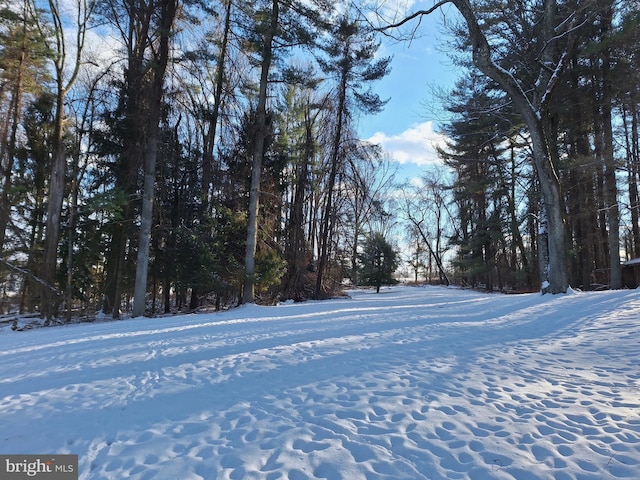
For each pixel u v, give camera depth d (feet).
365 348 22.85
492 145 83.82
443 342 24.02
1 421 13.96
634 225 79.82
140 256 51.44
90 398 16.03
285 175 77.61
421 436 11.66
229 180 64.85
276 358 21.18
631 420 12.05
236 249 63.21
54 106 60.44
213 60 56.59
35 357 24.27
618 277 57.36
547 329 26.78
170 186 64.95
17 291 68.44
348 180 86.22
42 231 66.28
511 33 48.83
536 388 15.24
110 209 49.44
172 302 79.20
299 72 56.03
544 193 41.81
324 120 85.61
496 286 117.08
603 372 16.90
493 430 11.86
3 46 55.77
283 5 52.80
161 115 55.67
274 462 10.59
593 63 55.21
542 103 41.50
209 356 22.35
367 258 108.17
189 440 12.10
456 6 39.81
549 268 41.73
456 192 100.83
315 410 13.92
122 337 30.32
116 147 57.11
